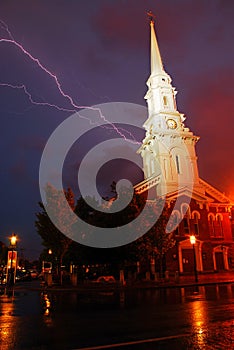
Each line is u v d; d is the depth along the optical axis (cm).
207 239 4416
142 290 2495
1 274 5275
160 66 5681
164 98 5500
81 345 791
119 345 777
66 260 4544
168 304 1532
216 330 902
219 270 4381
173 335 860
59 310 1491
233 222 4741
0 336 928
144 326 997
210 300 1627
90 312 1367
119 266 3353
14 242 3291
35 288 3031
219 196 4806
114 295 2173
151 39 5950
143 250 3170
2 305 1778
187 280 3259
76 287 2861
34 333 959
